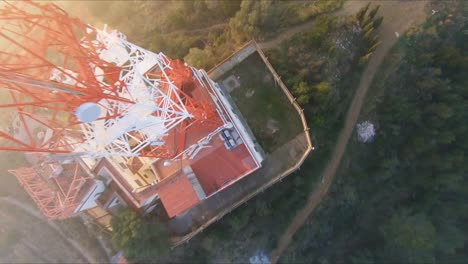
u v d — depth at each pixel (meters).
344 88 41.75
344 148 44.31
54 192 35.78
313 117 39.69
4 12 20.42
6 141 42.09
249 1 37.84
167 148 35.38
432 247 48.53
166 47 43.84
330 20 39.03
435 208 54.56
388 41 42.56
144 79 27.38
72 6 48.03
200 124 35.53
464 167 48.16
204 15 44.41
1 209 43.84
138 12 48.00
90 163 37.94
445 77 45.56
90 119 20.66
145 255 37.31
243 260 45.22
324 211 46.03
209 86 37.34
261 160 39.50
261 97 41.59
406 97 44.78
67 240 44.31
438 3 42.06
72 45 22.14
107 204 38.69
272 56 40.19
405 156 48.34
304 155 39.19
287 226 45.19
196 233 40.16
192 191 34.69
